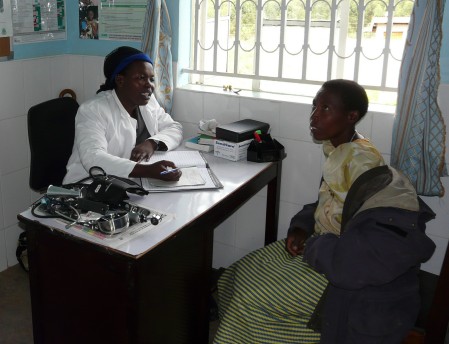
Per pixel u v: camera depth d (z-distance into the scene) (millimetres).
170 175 1854
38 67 2699
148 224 1526
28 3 2602
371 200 1534
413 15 1917
